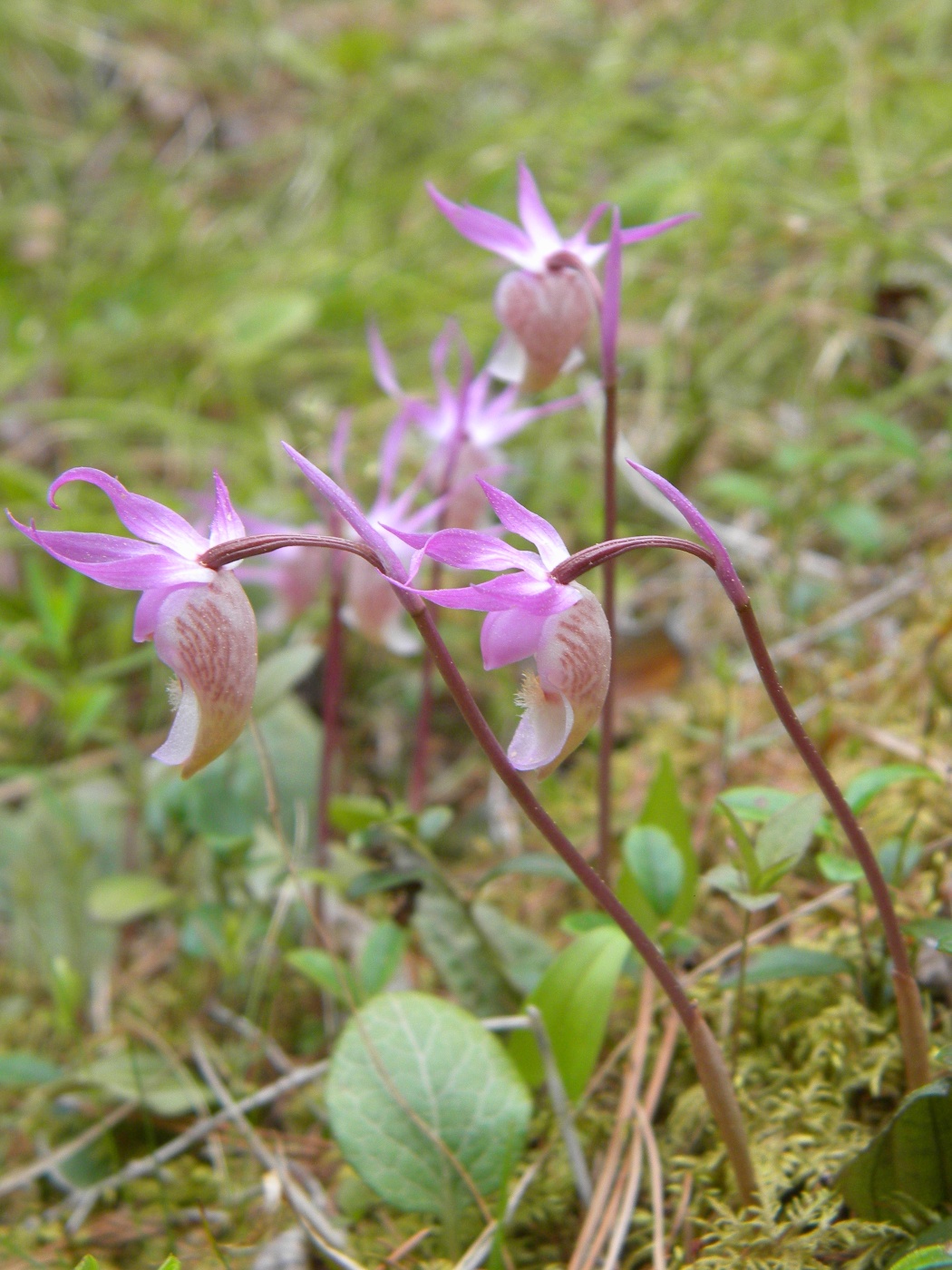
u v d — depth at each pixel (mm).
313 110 560
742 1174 151
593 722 130
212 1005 233
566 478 349
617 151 486
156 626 129
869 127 438
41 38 584
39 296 475
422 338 427
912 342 344
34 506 355
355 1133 162
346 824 205
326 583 301
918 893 198
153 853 267
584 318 191
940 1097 139
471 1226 165
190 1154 200
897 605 282
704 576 316
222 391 420
